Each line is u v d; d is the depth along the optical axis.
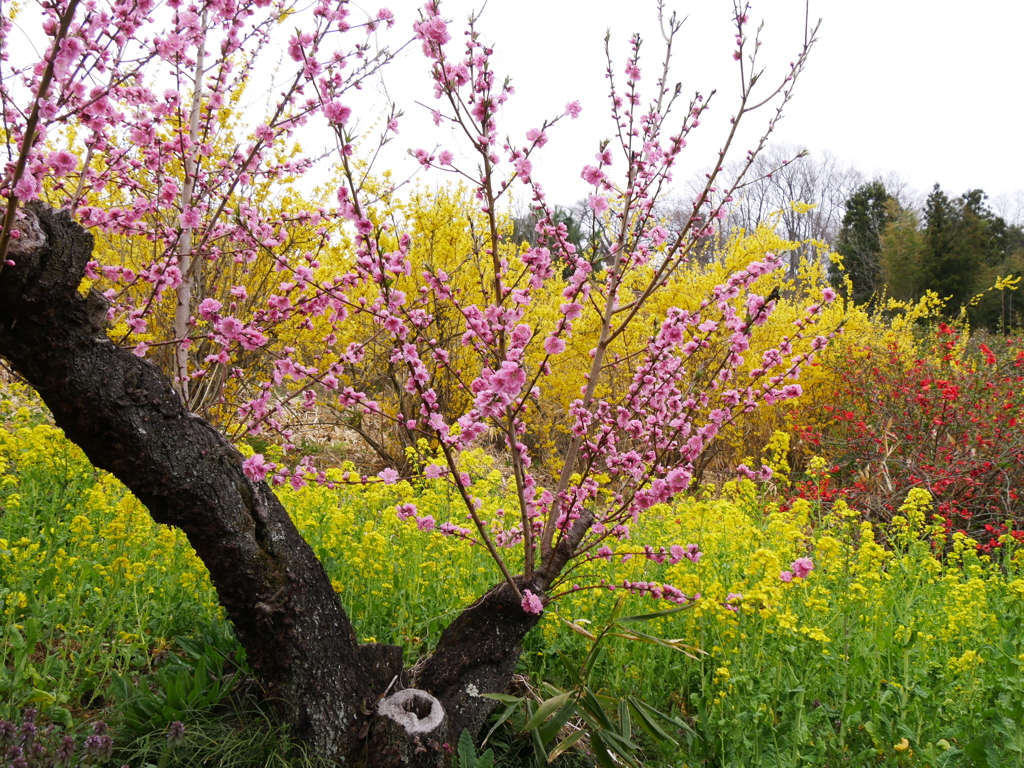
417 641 3.56
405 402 7.21
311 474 2.85
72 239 2.22
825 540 4.19
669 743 3.03
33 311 2.19
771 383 3.33
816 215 39.59
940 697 3.25
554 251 3.11
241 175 3.96
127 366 2.40
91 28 2.57
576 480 4.95
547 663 3.57
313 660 2.59
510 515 4.83
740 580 4.14
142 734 2.64
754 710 2.98
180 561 3.62
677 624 3.70
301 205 6.29
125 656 3.02
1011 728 2.79
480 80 2.71
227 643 3.15
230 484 2.54
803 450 9.38
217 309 2.95
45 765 2.09
